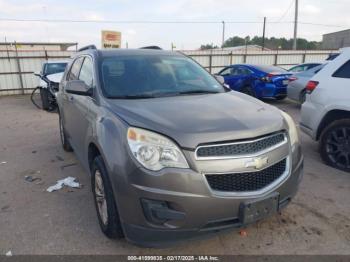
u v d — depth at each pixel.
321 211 3.43
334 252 2.77
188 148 2.35
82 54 4.55
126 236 2.59
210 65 22.25
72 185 4.23
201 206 2.36
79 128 3.90
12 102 14.67
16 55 18.11
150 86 3.50
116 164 2.52
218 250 2.81
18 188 4.23
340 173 4.45
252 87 10.97
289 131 2.91
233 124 2.54
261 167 2.50
